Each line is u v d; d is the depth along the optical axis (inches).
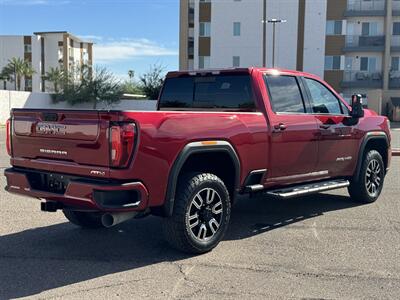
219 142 216.8
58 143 202.8
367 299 170.4
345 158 297.1
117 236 246.4
